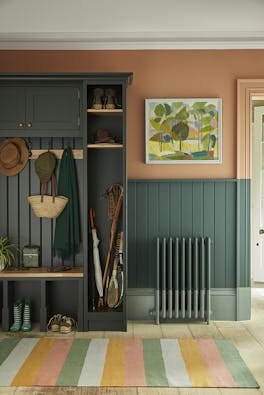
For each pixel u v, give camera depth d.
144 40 5.12
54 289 5.12
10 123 4.80
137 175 5.21
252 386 3.46
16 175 5.09
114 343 4.41
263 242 7.27
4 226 5.11
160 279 5.14
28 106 4.79
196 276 4.98
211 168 5.21
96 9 4.64
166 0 4.45
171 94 5.20
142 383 3.51
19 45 5.17
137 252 5.21
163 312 5.00
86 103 4.75
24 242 5.12
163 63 5.19
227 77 5.18
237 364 3.88
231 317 5.21
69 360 3.97
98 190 5.14
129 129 5.20
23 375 3.66
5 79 4.71
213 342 4.43
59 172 5.02
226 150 5.20
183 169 5.21
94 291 5.11
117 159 5.14
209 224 5.21
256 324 5.05
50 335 4.68
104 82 4.74
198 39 5.10
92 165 5.13
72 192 5.00
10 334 4.71
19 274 4.77
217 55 5.18
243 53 5.17
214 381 3.54
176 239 4.98
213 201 5.21
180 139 5.17
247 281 5.22
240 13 4.67
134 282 5.22
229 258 5.22
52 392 3.38
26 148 5.03
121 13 4.71
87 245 4.82
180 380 3.56
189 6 4.56
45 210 4.92
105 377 3.62
